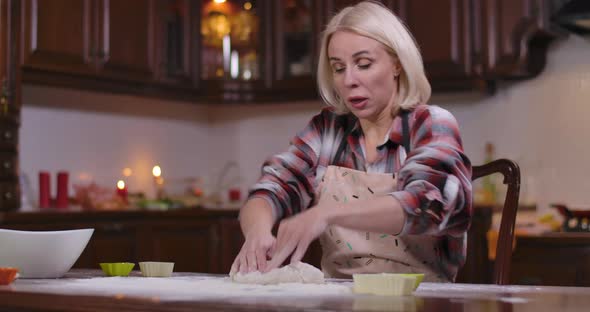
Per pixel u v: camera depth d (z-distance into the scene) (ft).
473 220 11.53
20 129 13.35
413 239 5.88
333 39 5.95
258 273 4.47
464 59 13.65
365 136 6.31
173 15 14.64
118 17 13.42
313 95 14.97
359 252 5.98
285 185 6.23
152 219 12.76
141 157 15.39
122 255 12.27
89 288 4.09
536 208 13.71
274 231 12.37
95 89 13.37
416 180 5.00
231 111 16.81
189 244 13.07
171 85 14.51
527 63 13.53
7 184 11.66
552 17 13.08
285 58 15.11
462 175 5.15
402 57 5.87
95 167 14.52
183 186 15.76
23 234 4.83
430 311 3.11
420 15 13.93
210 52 15.24
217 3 15.23
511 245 5.76
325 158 6.41
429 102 15.16
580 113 13.73
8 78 11.77
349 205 4.76
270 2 15.20
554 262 9.85
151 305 3.31
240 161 16.66
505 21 13.39
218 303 3.30
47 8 12.32
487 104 14.64
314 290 3.96
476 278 11.48
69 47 12.63
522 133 14.25
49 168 13.74
